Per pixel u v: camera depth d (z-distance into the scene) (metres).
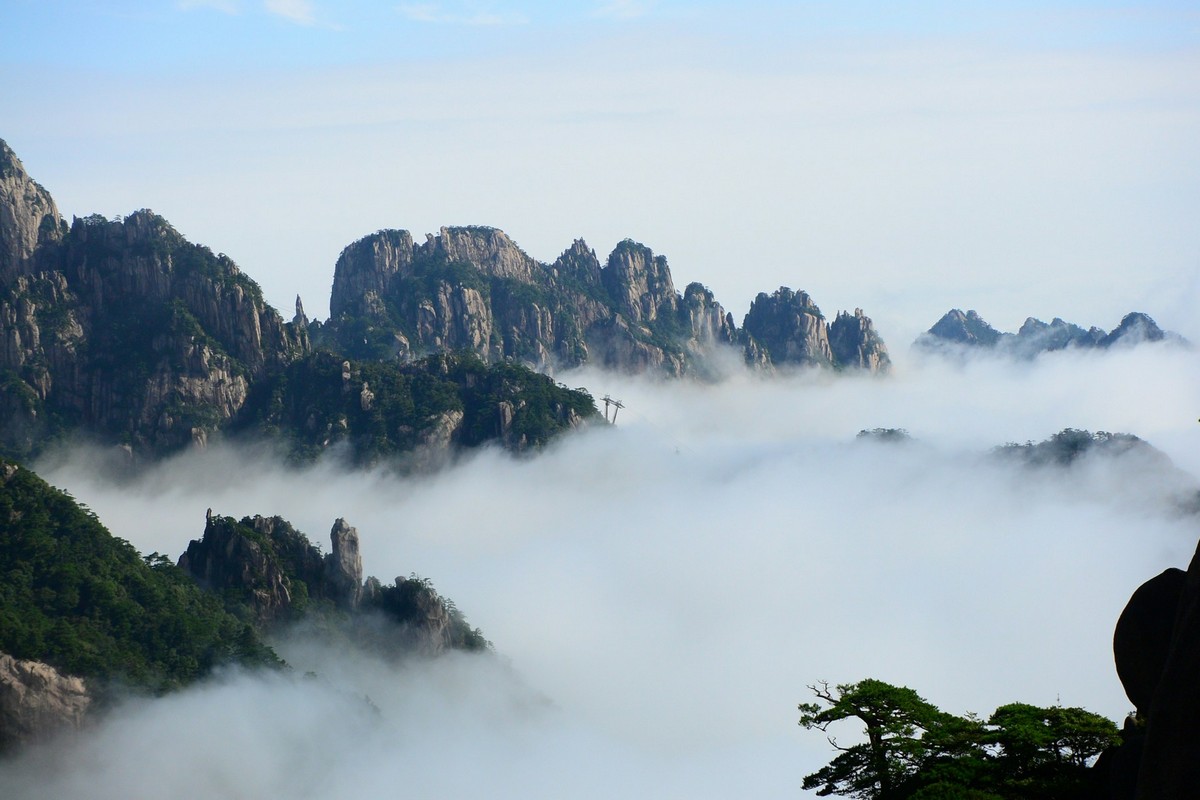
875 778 73.44
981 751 72.38
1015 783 67.88
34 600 181.50
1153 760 42.91
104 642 176.75
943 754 73.50
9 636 167.88
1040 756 70.00
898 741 74.31
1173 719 42.59
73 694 163.50
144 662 176.88
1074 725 69.94
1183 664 42.94
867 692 76.69
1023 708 72.88
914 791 69.44
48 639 171.25
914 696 77.06
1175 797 41.72
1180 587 49.59
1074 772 68.75
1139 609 50.22
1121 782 53.81
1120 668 50.81
